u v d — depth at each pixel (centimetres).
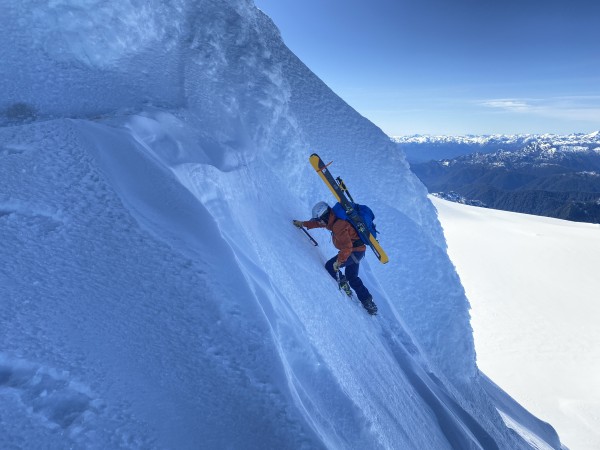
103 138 329
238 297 256
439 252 723
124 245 252
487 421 714
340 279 514
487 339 3228
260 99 556
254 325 245
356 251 516
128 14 489
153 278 241
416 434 397
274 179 555
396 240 699
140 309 222
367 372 398
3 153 284
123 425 173
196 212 304
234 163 451
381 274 681
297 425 209
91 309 210
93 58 457
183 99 478
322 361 299
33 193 261
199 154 416
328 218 519
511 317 3631
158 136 390
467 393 714
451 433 493
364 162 724
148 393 189
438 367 685
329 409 271
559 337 3228
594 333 3297
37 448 151
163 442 175
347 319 456
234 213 391
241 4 741
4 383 168
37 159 286
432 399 517
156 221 282
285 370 233
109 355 195
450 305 708
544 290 4262
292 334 290
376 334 526
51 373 176
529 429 1102
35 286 209
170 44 538
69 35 448
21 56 428
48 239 238
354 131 751
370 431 280
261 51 622
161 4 545
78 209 263
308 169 650
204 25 586
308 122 718
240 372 217
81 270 228
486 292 4209
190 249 271
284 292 353
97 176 291
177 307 232
